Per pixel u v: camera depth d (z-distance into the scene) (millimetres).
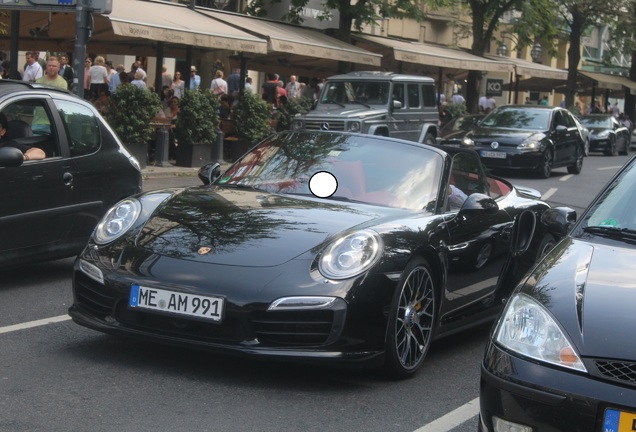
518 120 24672
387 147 7121
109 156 8750
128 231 6113
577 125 26484
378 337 5676
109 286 5750
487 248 7016
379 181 6770
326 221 6035
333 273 5551
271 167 7066
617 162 34438
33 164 7926
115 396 5344
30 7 14039
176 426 4914
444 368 6480
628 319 4082
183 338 5598
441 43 48219
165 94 21328
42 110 8273
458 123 26359
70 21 19359
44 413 4996
